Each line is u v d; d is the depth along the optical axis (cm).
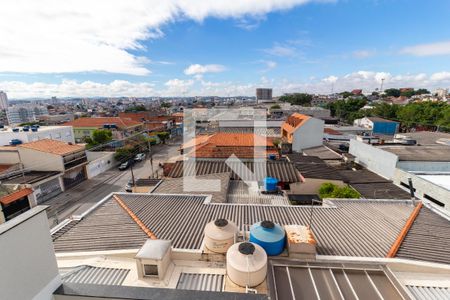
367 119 5203
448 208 1495
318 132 3334
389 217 1003
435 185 1605
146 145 4659
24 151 2597
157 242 702
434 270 677
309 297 558
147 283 632
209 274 660
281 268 652
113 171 3447
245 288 572
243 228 916
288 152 3175
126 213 1041
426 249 772
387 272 633
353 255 734
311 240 700
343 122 7044
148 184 2280
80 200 2469
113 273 674
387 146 2680
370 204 1167
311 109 6962
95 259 731
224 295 402
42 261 419
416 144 2873
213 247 708
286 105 8962
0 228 348
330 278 617
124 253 738
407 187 1902
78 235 889
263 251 627
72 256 744
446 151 2403
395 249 756
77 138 4956
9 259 360
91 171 3170
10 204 2056
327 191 1742
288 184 1919
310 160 2492
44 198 2436
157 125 5994
